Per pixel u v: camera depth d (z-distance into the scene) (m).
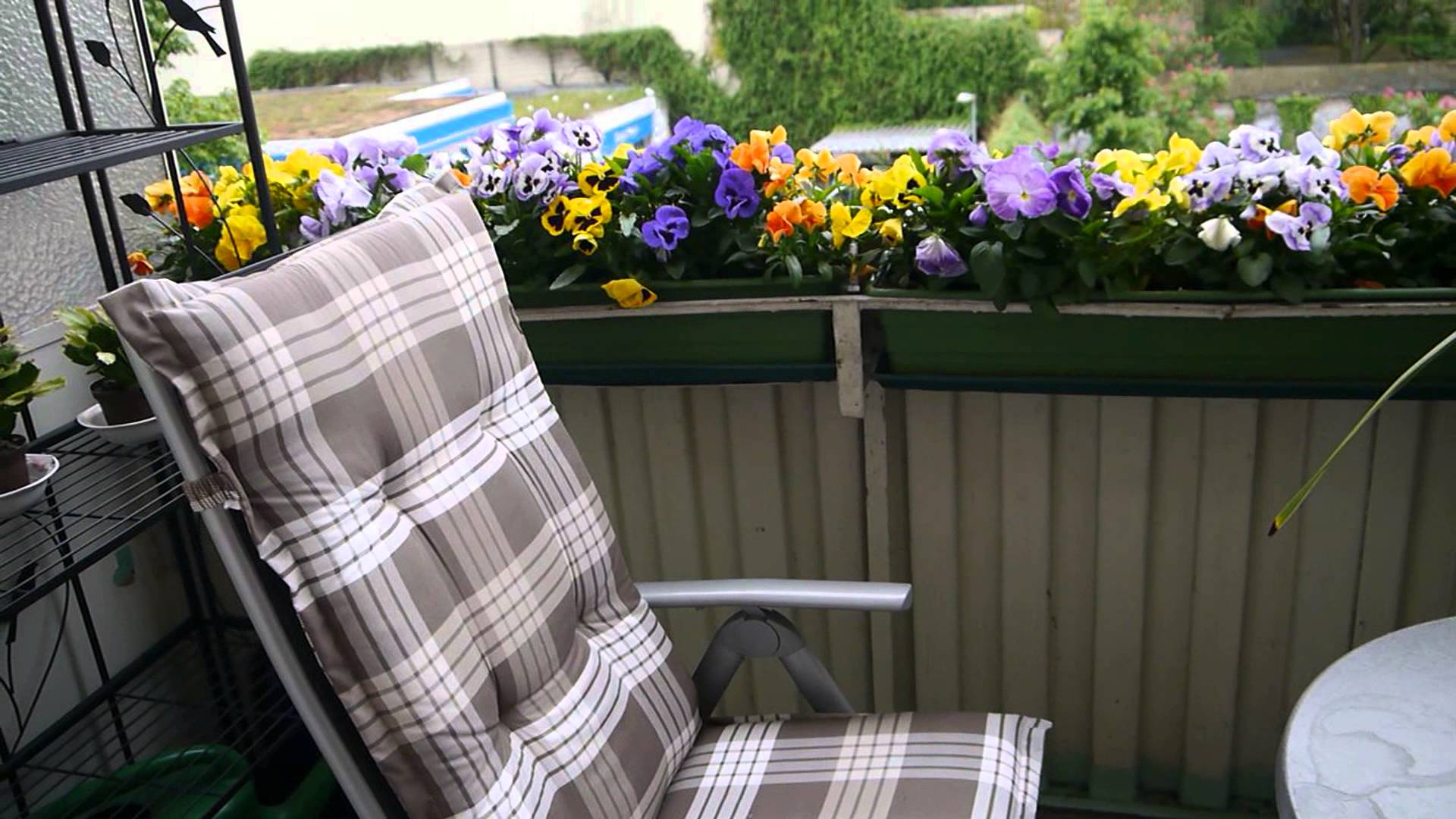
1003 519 1.63
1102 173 1.41
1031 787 1.20
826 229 1.53
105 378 1.45
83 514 1.51
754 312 1.52
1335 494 1.52
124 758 1.76
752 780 1.24
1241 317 1.38
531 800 1.06
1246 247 1.36
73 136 1.49
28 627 1.60
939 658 1.76
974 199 1.45
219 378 0.90
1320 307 1.35
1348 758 0.93
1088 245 1.40
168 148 1.33
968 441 1.61
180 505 1.43
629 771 1.17
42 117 1.61
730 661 1.33
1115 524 1.59
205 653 1.87
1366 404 1.46
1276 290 1.35
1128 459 1.55
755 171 1.53
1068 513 1.61
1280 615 1.60
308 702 0.98
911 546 1.70
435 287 1.14
